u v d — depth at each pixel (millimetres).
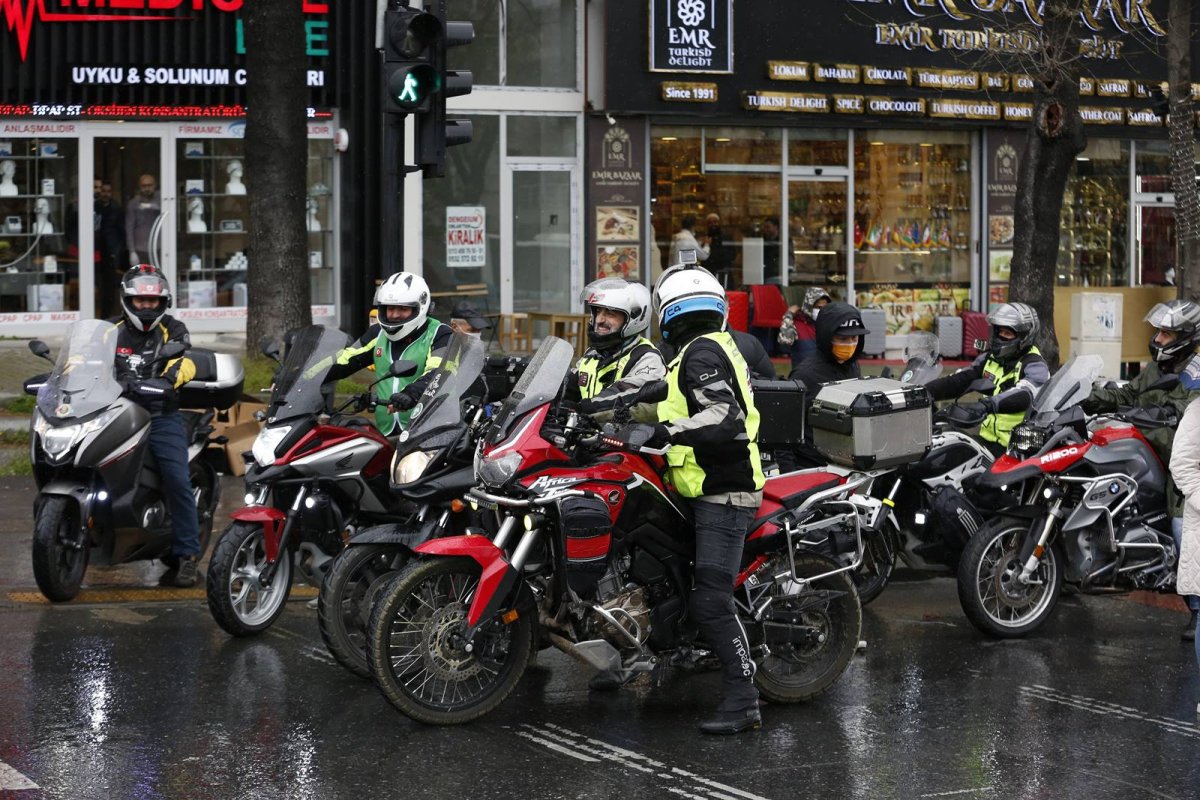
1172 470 6660
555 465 6465
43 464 8375
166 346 8422
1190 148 15320
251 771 5938
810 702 7043
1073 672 7617
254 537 7887
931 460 8531
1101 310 17828
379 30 10344
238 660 7555
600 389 6832
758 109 20562
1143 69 22750
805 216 21766
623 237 20719
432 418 6824
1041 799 5773
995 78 21625
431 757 6156
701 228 21234
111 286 18984
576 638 6621
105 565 8602
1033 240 17266
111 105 18594
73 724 6484
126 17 18453
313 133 19406
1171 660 7875
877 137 22047
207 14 18688
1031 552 8250
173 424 8719
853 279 22062
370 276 19609
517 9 20234
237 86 18953
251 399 11336
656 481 6598
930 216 22422
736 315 20281
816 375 8680
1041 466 8203
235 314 19516
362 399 7699
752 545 6797
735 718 6539
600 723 6680
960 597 8195
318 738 6371
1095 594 8625
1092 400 8844
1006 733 6605
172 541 8883
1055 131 16891
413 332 8062
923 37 21281
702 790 5812
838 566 7094
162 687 7062
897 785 5906
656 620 6660
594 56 20375
